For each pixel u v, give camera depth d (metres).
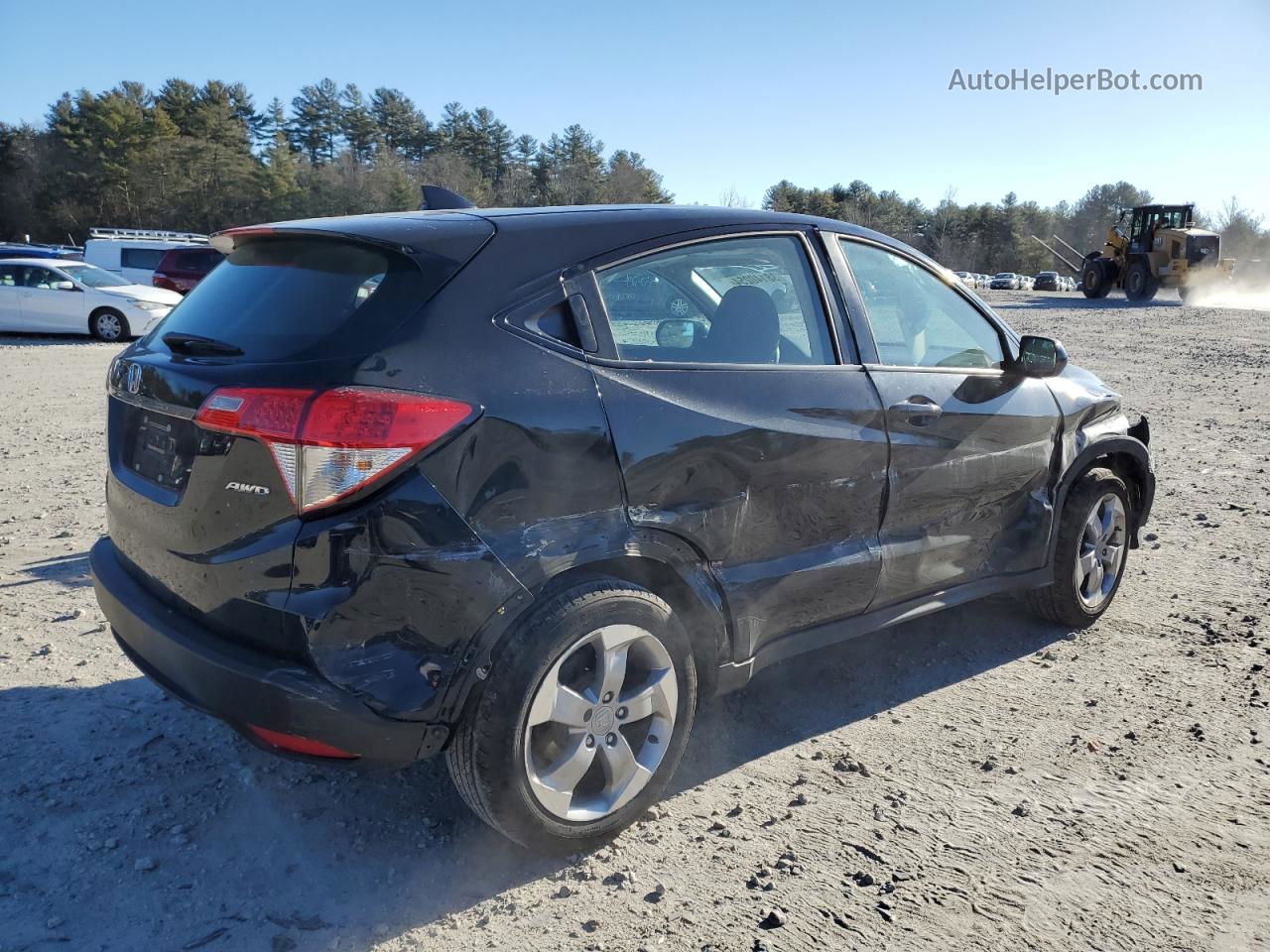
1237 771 3.28
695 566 2.98
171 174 94.75
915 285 3.86
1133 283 32.31
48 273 19.02
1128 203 126.50
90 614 4.51
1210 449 8.51
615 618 2.71
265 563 2.41
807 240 3.48
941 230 123.38
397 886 2.68
